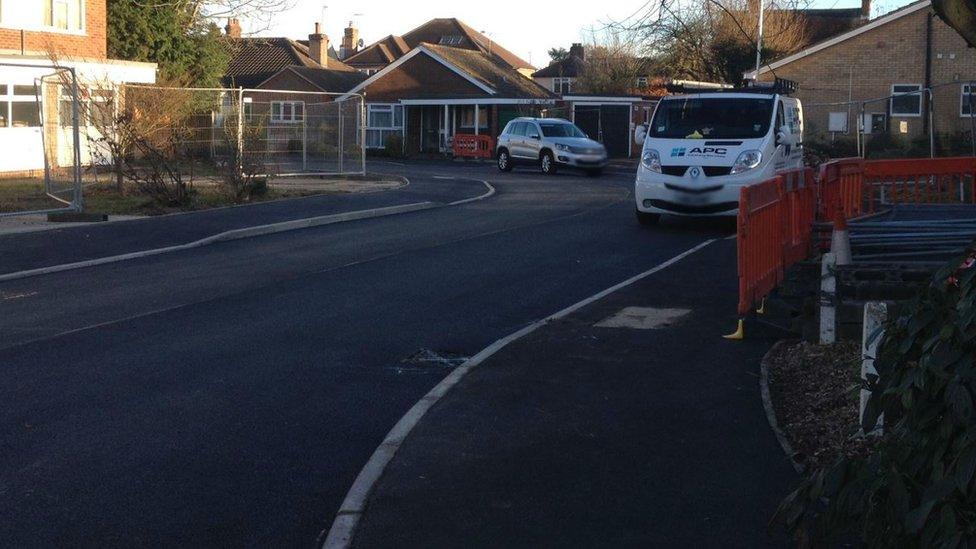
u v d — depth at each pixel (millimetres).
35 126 28922
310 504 5652
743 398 7539
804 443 6527
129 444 6602
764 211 9617
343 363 8781
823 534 4156
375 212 20953
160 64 40969
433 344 9531
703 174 17812
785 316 9602
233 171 22047
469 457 6293
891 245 9945
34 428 6906
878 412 4285
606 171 39656
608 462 6215
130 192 22578
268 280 12930
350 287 12438
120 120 21781
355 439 6789
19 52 29547
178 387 7953
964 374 3688
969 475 3502
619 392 7715
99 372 8383
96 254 14961
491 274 13422
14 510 5488
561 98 48812
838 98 36531
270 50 66500
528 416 7125
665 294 11742
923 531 3613
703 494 5695
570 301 11609
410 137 54906
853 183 13867
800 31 36406
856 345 8539
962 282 3984
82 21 32750
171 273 13523
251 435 6832
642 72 29969
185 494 5758
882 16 35656
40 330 9977
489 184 29953
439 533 5172
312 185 27391
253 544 5102
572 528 5234
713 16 16016
